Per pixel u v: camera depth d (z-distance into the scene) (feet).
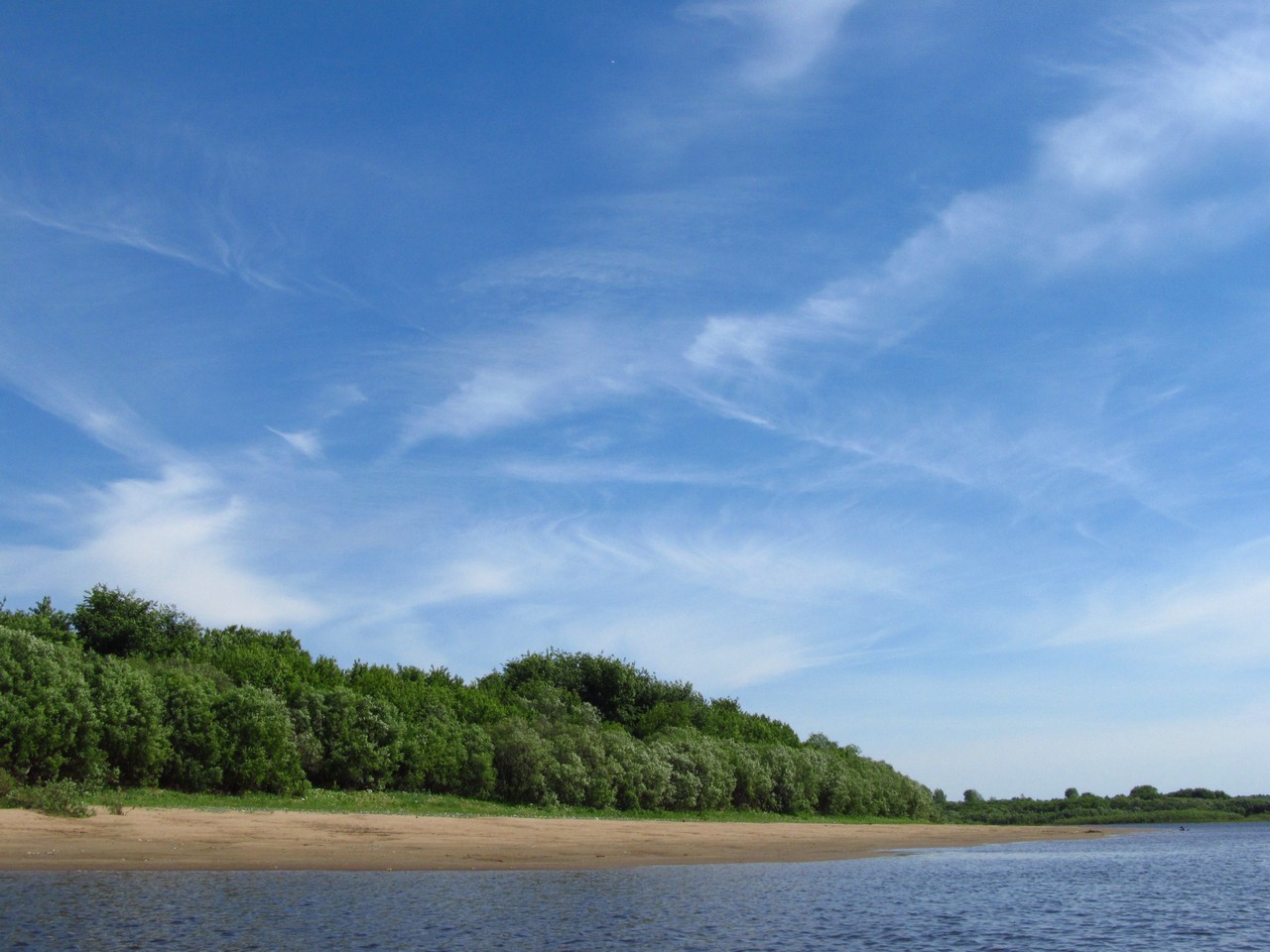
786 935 73.61
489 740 198.80
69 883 75.41
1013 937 78.89
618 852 132.67
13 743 120.88
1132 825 490.49
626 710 350.43
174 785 145.89
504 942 64.39
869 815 342.23
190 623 264.72
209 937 59.57
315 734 173.78
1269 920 91.91
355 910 72.18
